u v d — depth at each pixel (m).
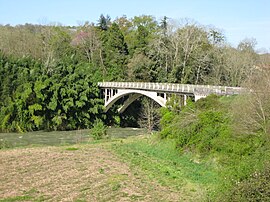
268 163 17.75
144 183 27.11
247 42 86.56
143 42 87.25
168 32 81.38
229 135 30.23
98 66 88.19
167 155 36.38
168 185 26.53
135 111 77.00
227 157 28.38
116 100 72.56
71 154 38.53
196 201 20.91
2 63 67.31
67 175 29.42
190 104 40.84
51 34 96.81
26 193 24.69
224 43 89.94
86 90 70.38
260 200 14.18
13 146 46.22
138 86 63.25
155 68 78.88
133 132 62.22
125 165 33.09
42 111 65.75
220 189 19.50
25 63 69.94
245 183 15.37
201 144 32.91
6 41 85.12
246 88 30.20
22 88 64.94
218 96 39.53
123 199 23.41
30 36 91.50
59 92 66.94
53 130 66.19
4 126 62.91
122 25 123.56
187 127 36.00
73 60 76.06
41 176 29.16
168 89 53.25
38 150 41.22
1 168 31.83
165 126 43.22
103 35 96.88
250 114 28.16
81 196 24.02
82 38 98.44
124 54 88.50
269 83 28.12
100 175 29.39
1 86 65.19
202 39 79.56
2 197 23.81
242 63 71.44
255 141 27.11
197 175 28.80
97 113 72.69
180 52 76.75
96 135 52.97
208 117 34.53
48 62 71.38
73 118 69.06
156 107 69.25
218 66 73.88
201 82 74.69
